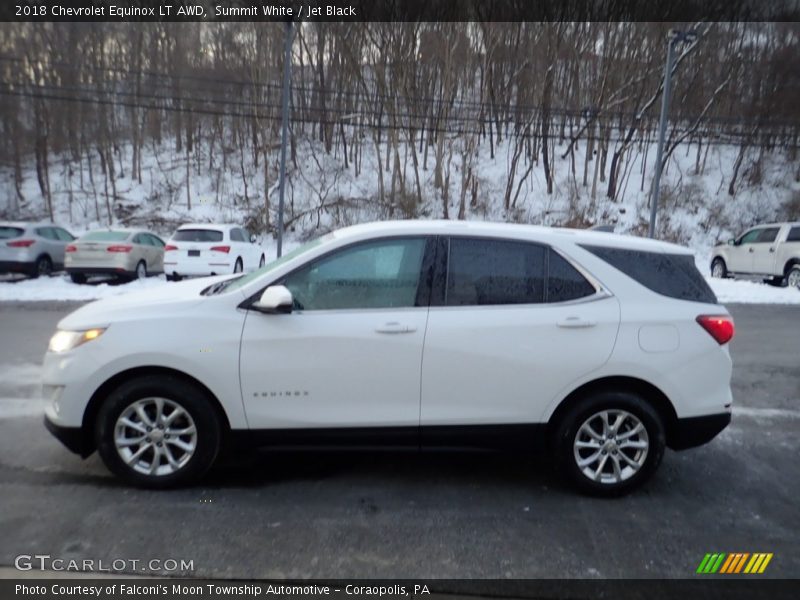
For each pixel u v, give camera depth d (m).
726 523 3.49
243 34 29.47
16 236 15.47
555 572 2.95
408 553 3.09
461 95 32.53
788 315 12.60
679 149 34.88
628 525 3.44
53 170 33.56
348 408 3.66
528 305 3.74
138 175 32.41
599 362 3.68
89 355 3.60
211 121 33.94
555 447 3.79
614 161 30.55
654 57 29.75
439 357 3.64
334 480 3.97
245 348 3.60
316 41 31.55
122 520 3.33
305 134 33.47
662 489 3.95
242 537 3.19
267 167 29.23
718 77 31.47
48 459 4.17
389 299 3.73
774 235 17.20
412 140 29.34
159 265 16.98
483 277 3.78
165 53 29.73
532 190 31.53
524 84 31.22
